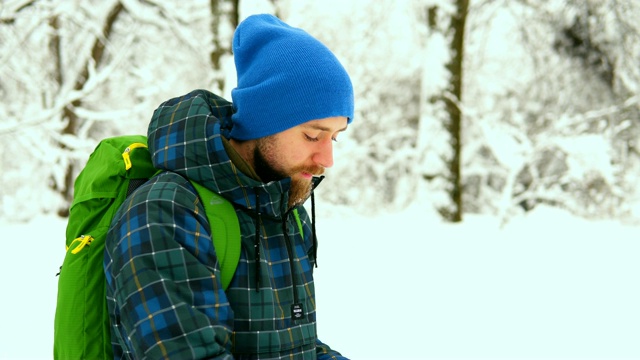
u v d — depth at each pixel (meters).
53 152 8.44
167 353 0.99
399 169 10.55
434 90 8.07
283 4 9.01
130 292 1.03
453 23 8.03
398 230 7.23
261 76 1.21
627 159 9.02
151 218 1.06
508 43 9.64
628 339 3.55
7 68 8.87
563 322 3.90
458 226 7.52
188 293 1.04
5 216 9.82
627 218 8.87
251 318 1.14
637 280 4.98
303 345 1.22
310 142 1.22
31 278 4.73
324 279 4.97
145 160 1.25
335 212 8.70
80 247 1.14
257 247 1.16
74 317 1.13
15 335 3.44
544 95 9.69
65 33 9.31
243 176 1.14
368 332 3.68
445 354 3.31
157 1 9.01
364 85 9.27
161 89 9.05
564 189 9.52
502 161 7.71
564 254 5.96
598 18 9.07
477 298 4.44
